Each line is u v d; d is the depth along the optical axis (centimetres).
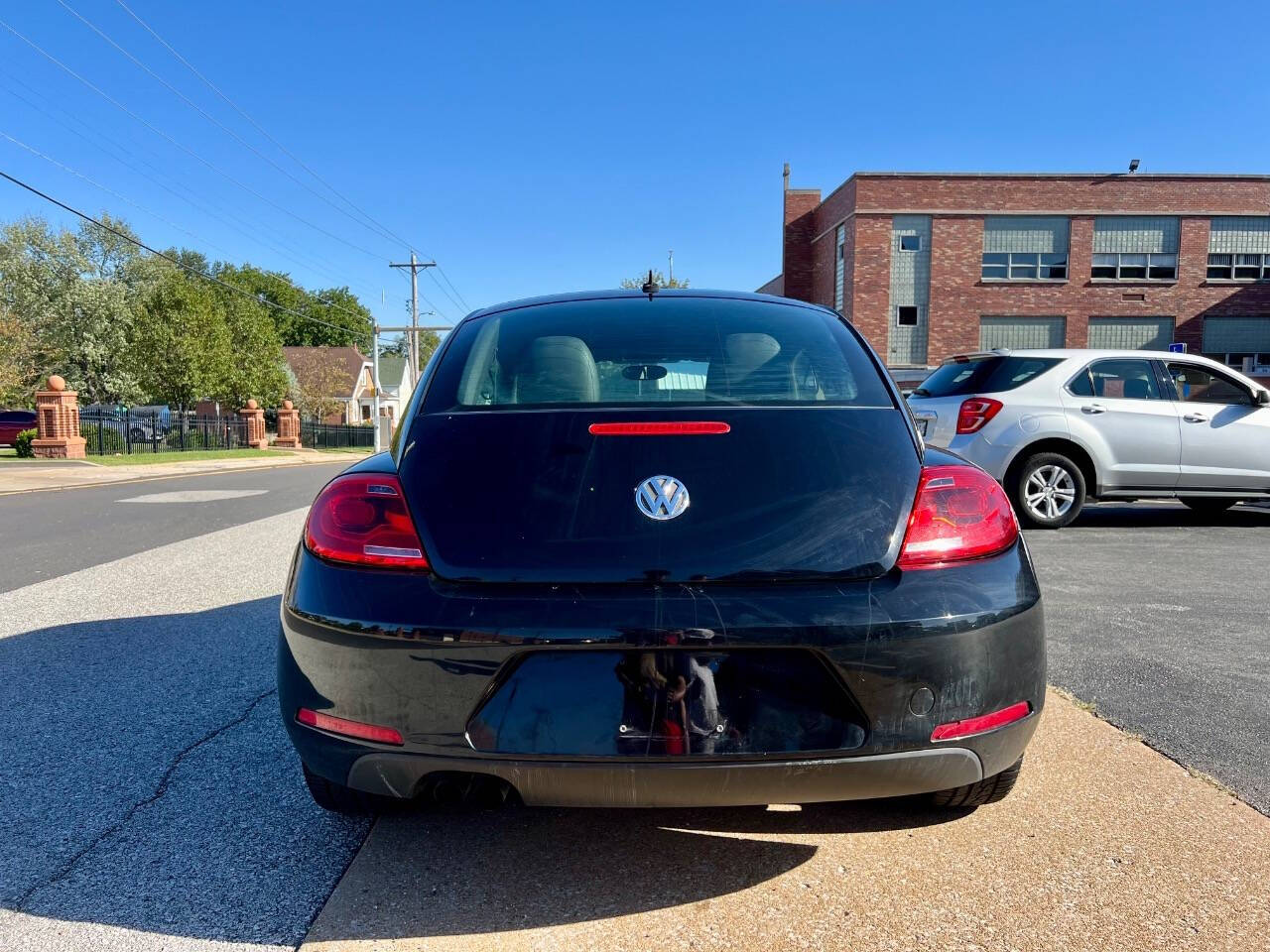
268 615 477
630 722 176
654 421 200
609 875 213
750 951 183
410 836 233
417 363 4600
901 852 222
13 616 476
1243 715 309
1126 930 187
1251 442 719
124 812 249
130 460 2233
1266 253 2877
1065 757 276
